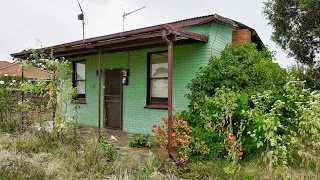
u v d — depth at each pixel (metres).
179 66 6.42
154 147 5.45
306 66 11.43
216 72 5.32
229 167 3.75
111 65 8.01
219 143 4.30
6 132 6.39
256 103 4.35
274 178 3.57
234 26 6.83
